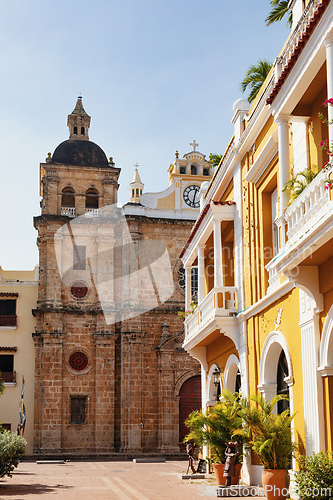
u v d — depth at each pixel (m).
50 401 41.56
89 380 42.75
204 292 25.48
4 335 43.12
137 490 17.67
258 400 14.38
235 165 19.92
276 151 15.83
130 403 42.22
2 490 17.72
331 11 10.40
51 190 43.00
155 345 43.66
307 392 12.82
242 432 15.91
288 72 12.59
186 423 18.31
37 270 46.06
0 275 45.75
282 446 13.31
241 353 18.47
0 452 18.33
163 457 40.78
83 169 42.75
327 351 12.09
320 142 12.25
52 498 15.34
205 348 24.14
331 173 10.31
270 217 17.11
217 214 19.77
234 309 19.12
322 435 12.20
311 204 11.12
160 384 42.88
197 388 43.66
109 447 41.62
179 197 43.28
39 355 42.69
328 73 10.66
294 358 13.95
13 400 42.06
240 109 19.33
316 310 12.45
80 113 49.00
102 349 42.97
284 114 13.39
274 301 15.51
